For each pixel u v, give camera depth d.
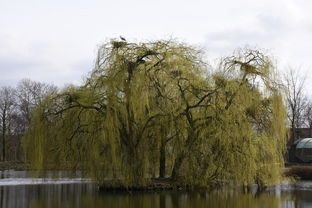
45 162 32.16
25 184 40.53
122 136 31.84
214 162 32.34
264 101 33.62
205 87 32.78
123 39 32.84
